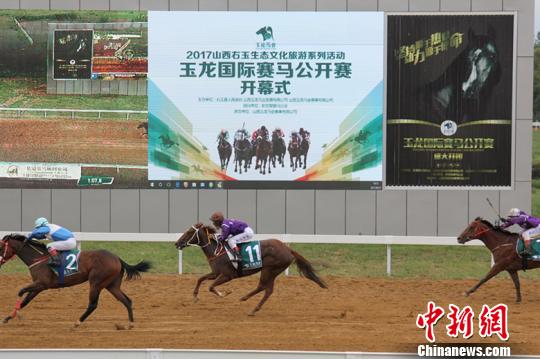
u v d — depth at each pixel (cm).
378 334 1240
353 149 1983
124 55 1986
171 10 1980
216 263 1427
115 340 1188
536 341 1203
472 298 1576
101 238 1867
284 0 1973
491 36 1975
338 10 1973
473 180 1984
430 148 1981
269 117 1980
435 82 1980
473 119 1980
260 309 1445
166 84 1984
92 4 1988
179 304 1494
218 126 1984
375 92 1980
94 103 1989
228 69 1978
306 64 1977
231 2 1978
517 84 1975
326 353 905
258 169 1988
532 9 1967
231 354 915
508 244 1530
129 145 1989
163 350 916
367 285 1719
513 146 1980
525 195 1981
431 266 1958
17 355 907
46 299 1536
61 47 1989
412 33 1977
